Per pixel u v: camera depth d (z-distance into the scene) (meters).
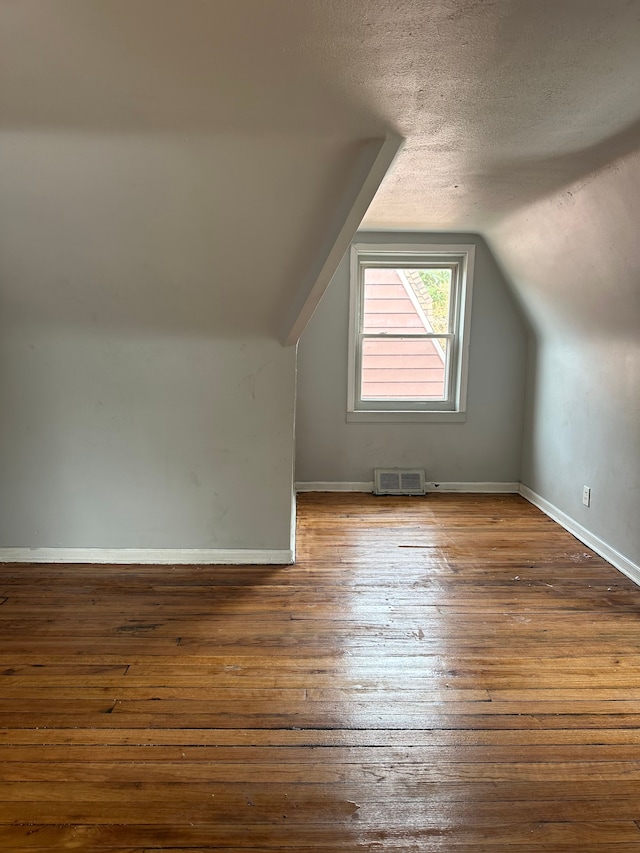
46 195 2.27
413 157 2.39
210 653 2.35
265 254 2.56
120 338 3.05
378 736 1.89
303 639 2.46
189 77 1.62
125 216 2.37
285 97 1.76
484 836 1.53
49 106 1.80
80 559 3.24
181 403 3.14
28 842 1.49
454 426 4.69
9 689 2.10
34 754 1.78
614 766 1.77
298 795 1.65
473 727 1.93
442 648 2.40
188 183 2.22
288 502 3.23
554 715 2.00
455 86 1.70
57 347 3.06
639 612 2.72
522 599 2.85
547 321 4.00
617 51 1.50
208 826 1.55
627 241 2.62
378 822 1.56
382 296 4.62
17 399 3.10
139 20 1.36
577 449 3.74
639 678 2.21
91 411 3.13
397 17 1.34
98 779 1.69
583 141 2.17
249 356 3.11
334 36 1.42
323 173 2.18
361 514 4.16
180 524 3.24
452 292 4.62
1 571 3.12
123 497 3.21
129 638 2.45
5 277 2.70
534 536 3.74
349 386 4.60
